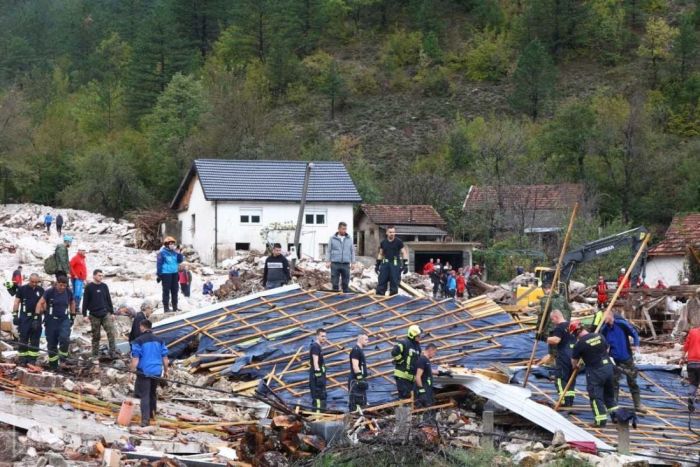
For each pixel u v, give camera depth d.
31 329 19.72
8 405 15.78
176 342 24.72
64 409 16.28
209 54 147.12
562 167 79.31
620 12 145.00
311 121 130.38
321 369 18.81
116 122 109.38
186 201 59.81
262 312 26.05
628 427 16.69
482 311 26.08
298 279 35.25
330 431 15.50
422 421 16.11
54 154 90.12
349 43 155.25
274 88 139.25
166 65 110.50
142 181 89.31
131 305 30.31
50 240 52.03
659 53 132.38
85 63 145.62
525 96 124.62
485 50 144.00
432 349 18.39
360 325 25.06
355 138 123.94
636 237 25.25
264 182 56.41
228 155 84.06
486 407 19.12
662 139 83.75
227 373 22.45
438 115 130.88
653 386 21.70
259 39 145.00
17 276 26.83
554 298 22.97
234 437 16.39
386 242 27.02
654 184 77.62
